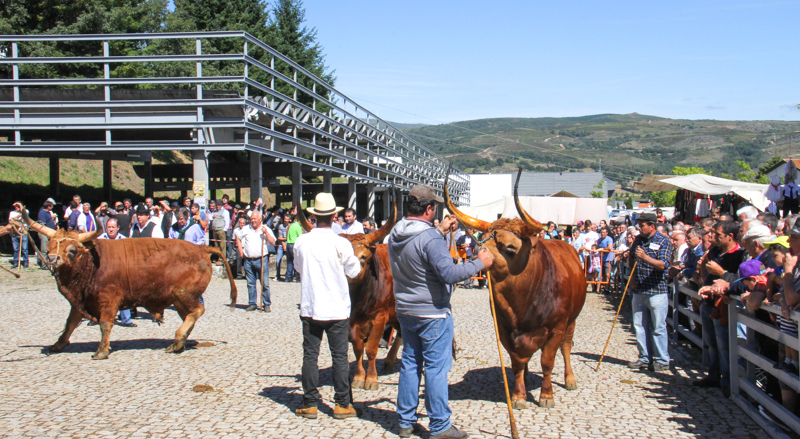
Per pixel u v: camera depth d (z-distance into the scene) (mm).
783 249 5227
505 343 5562
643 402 5914
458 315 11562
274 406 5531
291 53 46500
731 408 5734
